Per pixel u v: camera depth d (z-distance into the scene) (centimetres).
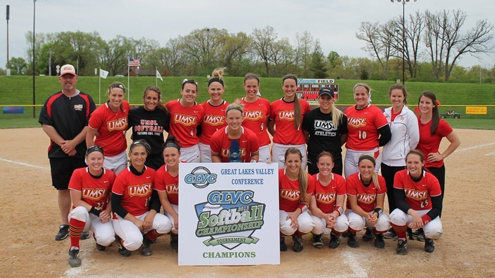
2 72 7775
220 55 7419
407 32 6900
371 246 534
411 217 513
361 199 529
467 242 545
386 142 565
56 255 499
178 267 461
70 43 7425
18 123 2538
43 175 998
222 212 480
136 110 570
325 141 579
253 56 7475
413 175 512
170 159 489
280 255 501
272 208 485
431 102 556
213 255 471
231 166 487
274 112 618
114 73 7844
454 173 1028
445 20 6750
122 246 494
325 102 565
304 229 498
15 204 736
